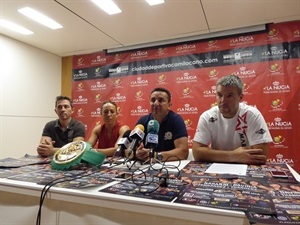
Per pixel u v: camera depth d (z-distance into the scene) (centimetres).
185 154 159
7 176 98
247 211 57
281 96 260
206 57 296
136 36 301
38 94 339
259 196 68
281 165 123
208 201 64
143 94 330
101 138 229
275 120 261
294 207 59
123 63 344
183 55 308
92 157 118
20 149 309
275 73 264
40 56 345
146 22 262
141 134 131
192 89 302
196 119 297
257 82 271
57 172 106
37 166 124
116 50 346
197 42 301
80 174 102
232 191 74
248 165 123
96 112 358
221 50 289
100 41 318
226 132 158
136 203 67
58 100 238
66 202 79
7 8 231
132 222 69
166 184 81
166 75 317
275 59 265
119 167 119
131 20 257
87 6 228
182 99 306
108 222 72
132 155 128
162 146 173
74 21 259
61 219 79
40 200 81
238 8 231
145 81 329
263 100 267
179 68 310
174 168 113
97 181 88
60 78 381
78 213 77
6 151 292
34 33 291
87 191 76
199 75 299
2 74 291
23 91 317
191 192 73
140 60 333
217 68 290
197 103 298
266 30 269
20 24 266
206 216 59
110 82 351
